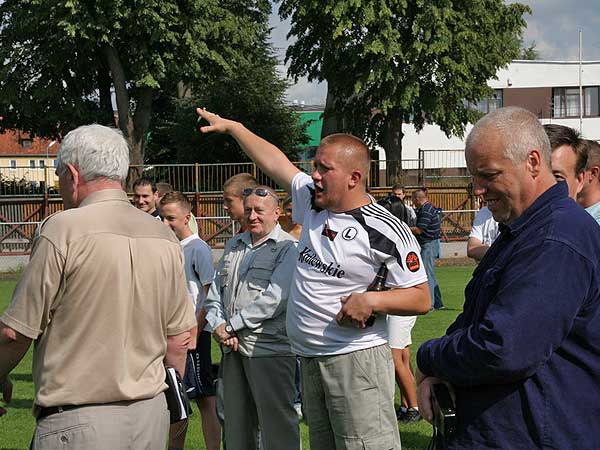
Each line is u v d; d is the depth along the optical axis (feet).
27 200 93.71
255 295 16.98
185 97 135.74
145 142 109.50
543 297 8.22
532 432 8.53
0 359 10.62
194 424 23.34
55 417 10.64
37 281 10.49
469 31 102.06
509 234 8.97
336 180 13.51
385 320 13.83
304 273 13.89
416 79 103.04
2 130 114.32
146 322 11.16
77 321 10.63
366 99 112.37
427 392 9.47
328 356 13.55
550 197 8.73
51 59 104.37
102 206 11.16
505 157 8.78
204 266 19.48
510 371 8.33
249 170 97.35
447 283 60.44
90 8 98.53
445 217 96.12
